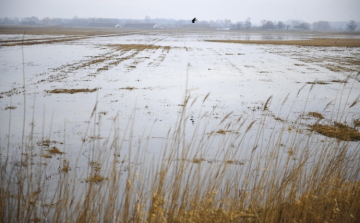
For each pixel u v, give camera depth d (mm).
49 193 7523
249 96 22203
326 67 37875
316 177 6656
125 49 58625
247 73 33094
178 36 123125
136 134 13367
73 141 12250
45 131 13523
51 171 9133
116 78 28344
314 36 143000
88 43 71438
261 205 6156
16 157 10203
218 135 13312
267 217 5551
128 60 42062
